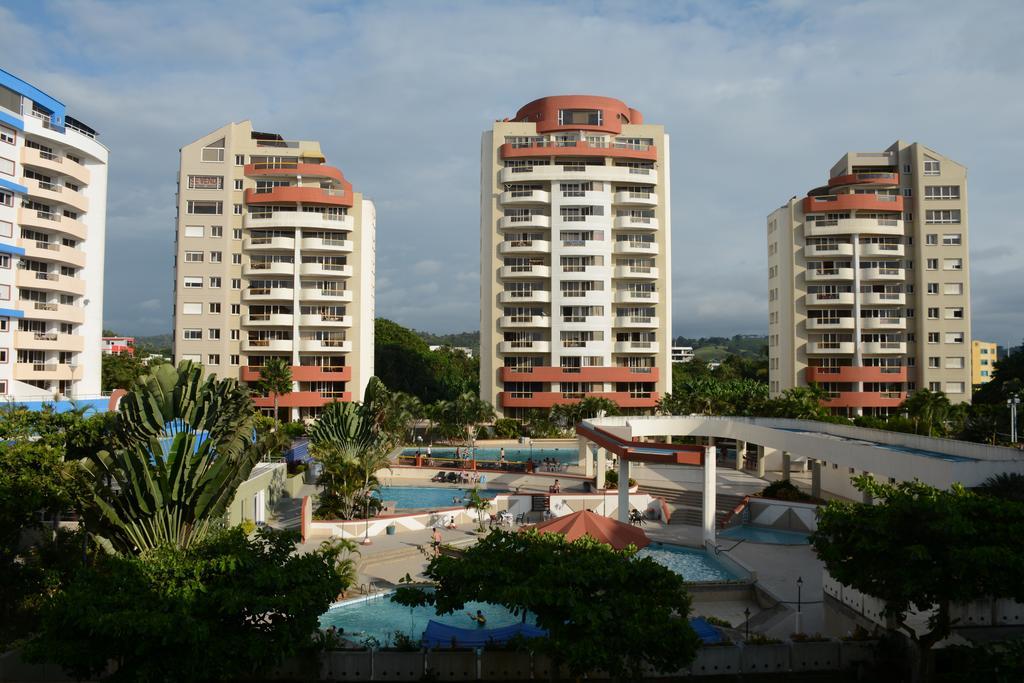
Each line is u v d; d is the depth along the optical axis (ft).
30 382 197.26
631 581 60.08
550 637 56.95
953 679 64.13
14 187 186.50
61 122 204.74
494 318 297.53
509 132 296.92
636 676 59.41
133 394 92.63
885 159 291.99
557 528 95.91
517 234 300.40
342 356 288.51
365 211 306.76
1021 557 55.01
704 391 257.75
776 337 304.50
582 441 205.26
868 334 289.74
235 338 280.51
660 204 302.25
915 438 126.62
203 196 278.26
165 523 90.68
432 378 414.41
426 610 98.12
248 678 67.87
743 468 212.23
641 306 302.86
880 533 61.52
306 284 285.64
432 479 196.54
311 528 135.54
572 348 294.87
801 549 130.41
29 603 82.74
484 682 70.23
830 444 131.54
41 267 202.08
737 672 72.64
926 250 285.64
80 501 85.92
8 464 80.38
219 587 57.93
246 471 96.37
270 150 284.20
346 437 180.24
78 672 56.70
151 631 51.44
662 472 198.70
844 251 286.87
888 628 75.00
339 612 97.35
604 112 298.56
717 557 123.54
